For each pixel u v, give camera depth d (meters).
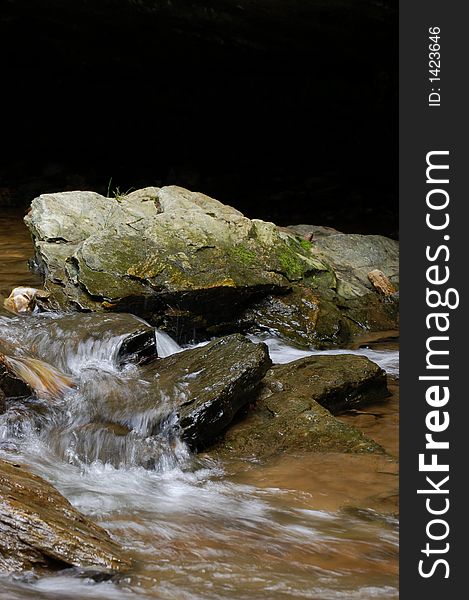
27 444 5.96
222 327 8.45
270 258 8.83
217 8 15.30
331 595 4.20
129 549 4.59
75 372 7.04
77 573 4.29
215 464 5.89
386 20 14.61
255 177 18.09
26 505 4.47
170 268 8.26
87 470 5.73
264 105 18.78
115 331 7.19
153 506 5.18
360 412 6.89
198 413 6.01
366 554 4.66
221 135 19.58
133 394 6.32
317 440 6.12
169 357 7.03
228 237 8.76
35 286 9.20
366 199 16.25
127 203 9.30
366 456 5.95
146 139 19.94
